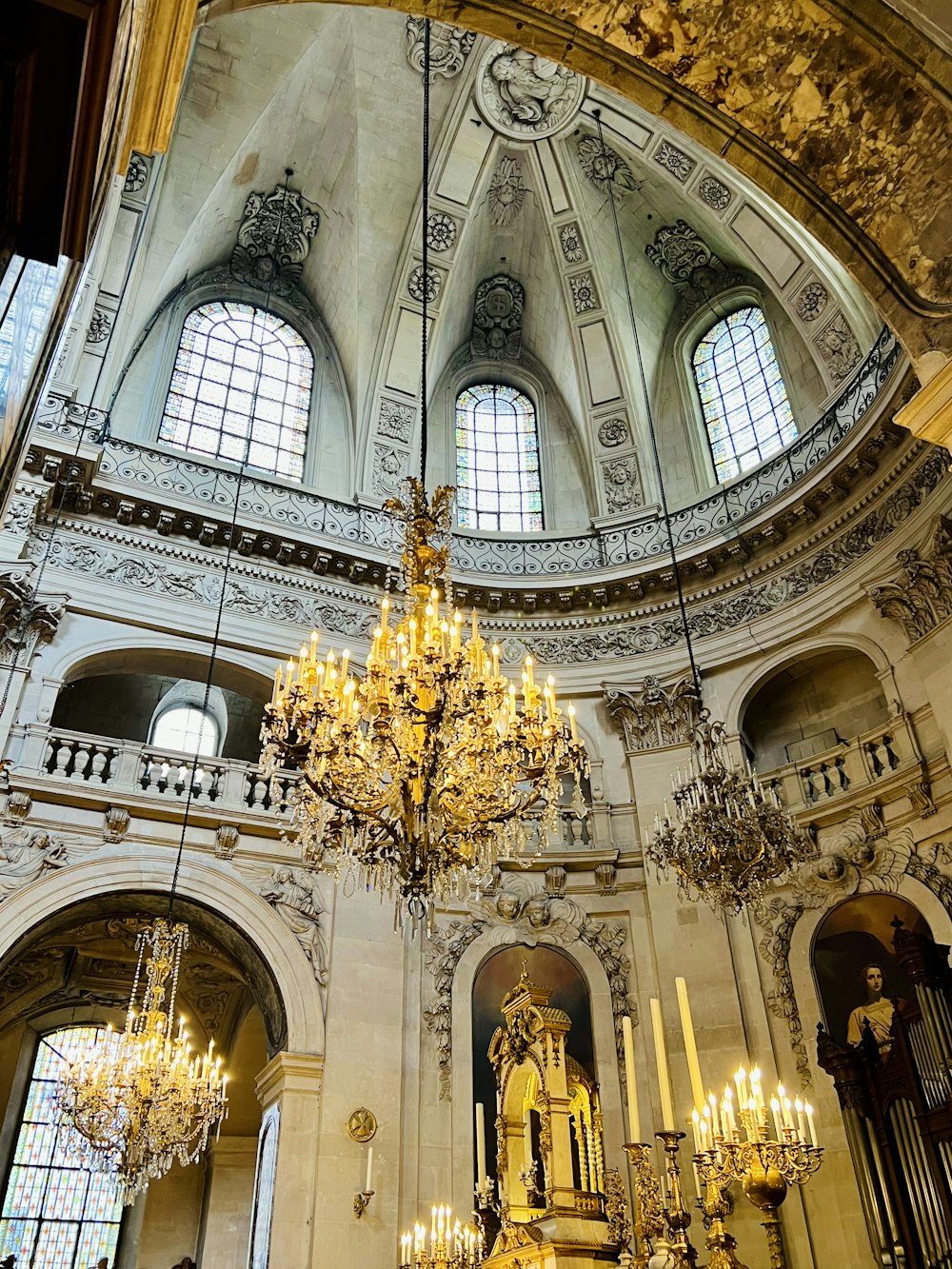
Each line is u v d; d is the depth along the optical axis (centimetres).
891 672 1321
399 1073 1223
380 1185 1145
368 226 1755
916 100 694
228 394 1716
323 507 1620
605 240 1822
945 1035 971
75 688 1727
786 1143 623
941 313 714
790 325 1688
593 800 1477
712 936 1317
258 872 1284
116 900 1222
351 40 1598
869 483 1410
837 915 1262
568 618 1636
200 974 1639
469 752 787
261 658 1462
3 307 377
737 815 984
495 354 1948
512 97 1692
